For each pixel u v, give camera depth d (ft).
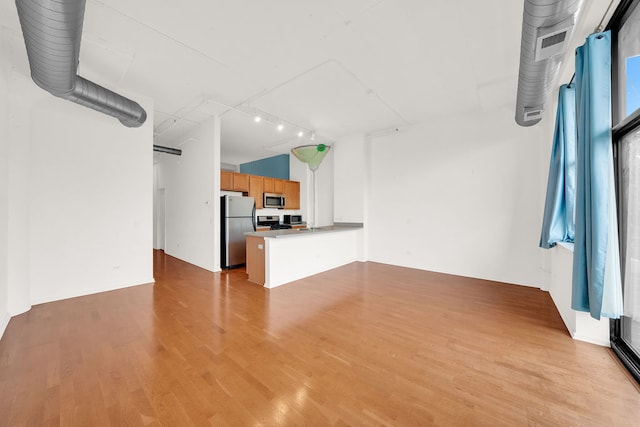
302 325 8.09
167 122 15.88
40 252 9.78
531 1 4.42
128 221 12.07
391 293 11.21
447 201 14.74
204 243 15.90
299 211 23.54
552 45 5.25
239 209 16.53
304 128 16.78
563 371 5.71
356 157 18.04
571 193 8.91
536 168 12.09
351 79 10.56
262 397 4.96
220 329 7.79
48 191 9.95
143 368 5.83
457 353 6.48
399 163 16.67
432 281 13.09
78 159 10.66
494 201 13.23
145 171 12.56
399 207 16.66
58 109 10.15
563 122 8.99
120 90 11.47
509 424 4.33
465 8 6.85
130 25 7.48
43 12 4.71
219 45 8.43
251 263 13.14
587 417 4.45
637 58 5.90
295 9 6.91
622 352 6.13
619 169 6.44
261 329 7.80
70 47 5.71
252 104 13.08
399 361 6.15
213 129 14.87
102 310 9.21
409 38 8.05
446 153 14.76
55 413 4.52
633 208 6.35
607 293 6.02
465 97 12.10
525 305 9.76
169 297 10.64
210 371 5.75
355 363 6.07
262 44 8.38
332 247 15.96
